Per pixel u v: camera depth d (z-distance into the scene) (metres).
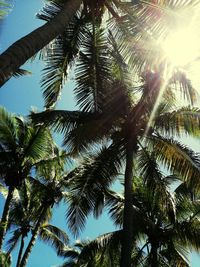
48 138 22.20
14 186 22.16
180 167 15.01
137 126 15.76
